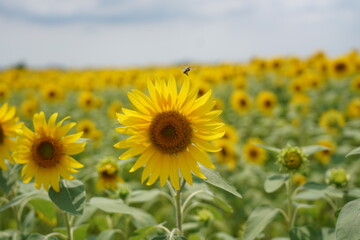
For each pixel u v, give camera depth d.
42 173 0.62
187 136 0.63
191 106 0.63
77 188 0.62
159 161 0.63
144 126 0.63
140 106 0.62
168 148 0.63
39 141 0.62
